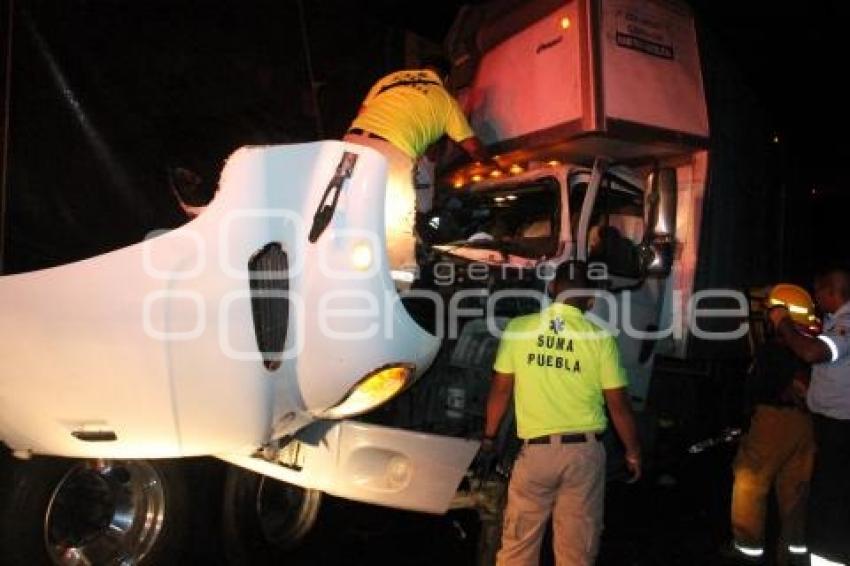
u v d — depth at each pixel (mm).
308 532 4379
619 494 6371
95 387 2818
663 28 5609
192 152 4816
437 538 4918
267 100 6504
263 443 3164
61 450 3027
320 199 3047
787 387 4609
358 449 3523
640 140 5223
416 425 4277
